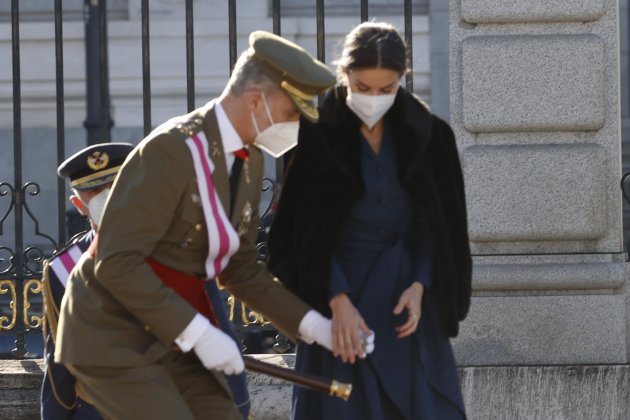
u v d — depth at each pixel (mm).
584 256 16969
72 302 11023
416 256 12000
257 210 11688
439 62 38000
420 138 11789
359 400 12094
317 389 11414
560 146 16922
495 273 16781
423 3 37938
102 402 10977
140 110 36812
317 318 11711
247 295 11820
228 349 10734
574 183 16859
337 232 11766
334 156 11789
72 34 37219
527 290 16906
